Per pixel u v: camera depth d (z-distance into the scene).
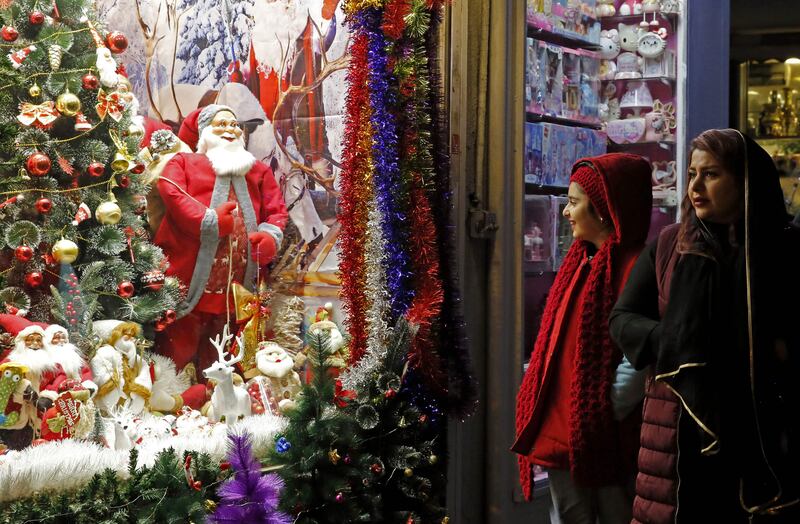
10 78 3.58
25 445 3.29
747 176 2.52
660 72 5.39
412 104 3.76
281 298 4.32
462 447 4.31
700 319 2.48
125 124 3.88
